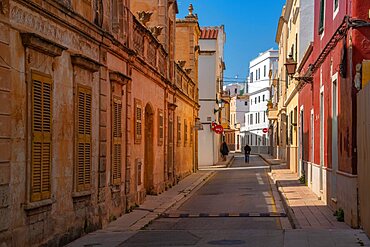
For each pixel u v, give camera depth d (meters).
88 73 12.84
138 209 18.05
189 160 35.88
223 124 69.19
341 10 14.58
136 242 11.80
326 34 17.69
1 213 8.55
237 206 19.95
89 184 12.88
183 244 11.52
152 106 22.19
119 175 15.98
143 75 20.06
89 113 12.89
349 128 13.45
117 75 15.14
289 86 37.69
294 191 23.08
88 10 13.09
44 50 10.05
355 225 13.06
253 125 91.06
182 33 37.72
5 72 8.70
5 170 8.69
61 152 11.14
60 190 11.07
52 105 10.56
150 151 22.53
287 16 38.12
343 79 14.16
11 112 8.94
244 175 36.12
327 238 11.67
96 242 11.73
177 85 29.77
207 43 47.66
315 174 21.56
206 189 27.00
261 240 11.76
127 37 17.12
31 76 9.59
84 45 12.63
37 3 9.82
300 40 28.00
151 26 25.30
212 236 12.55
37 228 9.88
